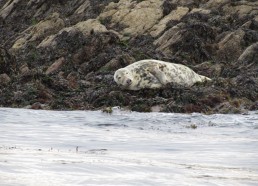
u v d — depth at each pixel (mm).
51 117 66875
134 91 85562
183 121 65125
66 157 30625
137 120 65125
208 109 78125
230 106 78125
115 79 86000
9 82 99312
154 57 125625
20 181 21375
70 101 83062
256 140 47844
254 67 127688
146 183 22641
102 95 82688
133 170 26406
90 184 21641
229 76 112938
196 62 142250
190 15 179125
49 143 42094
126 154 36219
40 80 95625
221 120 66375
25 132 50312
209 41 152375
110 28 192500
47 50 165000
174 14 188750
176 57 132000
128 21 193875
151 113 73500
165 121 64750
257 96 88750
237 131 56312
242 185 23875
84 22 185250
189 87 87500
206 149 41000
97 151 37594
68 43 156500
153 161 32031
